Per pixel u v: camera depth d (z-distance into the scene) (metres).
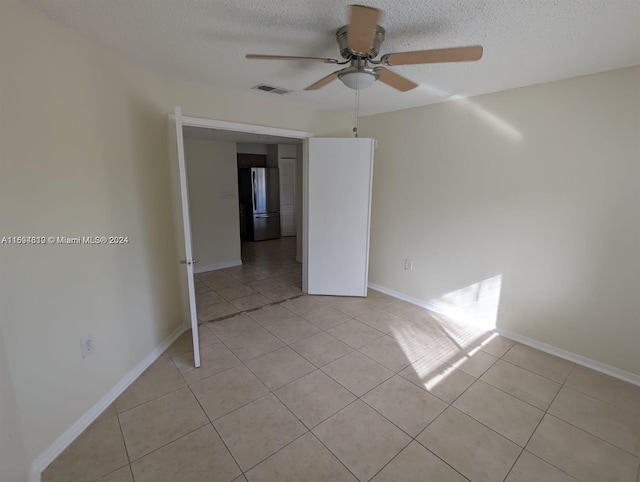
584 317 2.47
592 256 2.38
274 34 1.78
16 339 1.45
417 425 1.88
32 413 1.53
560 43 1.80
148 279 2.44
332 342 2.83
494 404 2.06
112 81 2.01
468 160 3.02
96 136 1.89
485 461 1.64
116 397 2.07
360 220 3.72
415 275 3.66
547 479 1.55
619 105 2.16
